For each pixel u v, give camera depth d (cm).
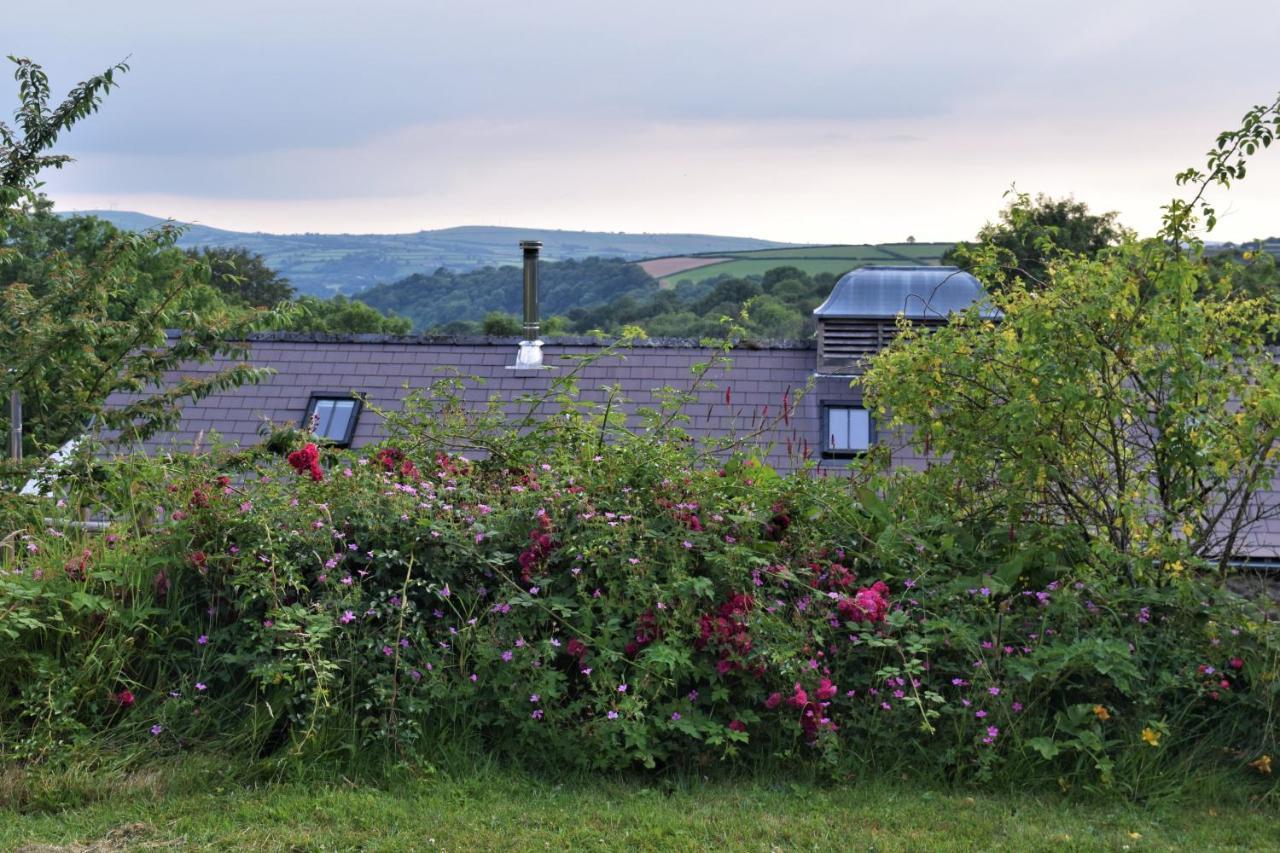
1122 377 603
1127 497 612
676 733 534
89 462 757
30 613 532
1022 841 459
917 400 643
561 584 559
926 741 537
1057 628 569
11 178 1000
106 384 1012
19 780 480
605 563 552
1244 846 462
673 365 1781
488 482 642
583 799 496
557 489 598
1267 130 568
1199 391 589
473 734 529
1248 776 528
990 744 521
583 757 518
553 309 7462
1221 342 595
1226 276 608
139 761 507
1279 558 791
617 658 530
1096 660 532
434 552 559
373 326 7156
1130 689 534
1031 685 541
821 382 1705
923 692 547
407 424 690
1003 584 574
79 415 984
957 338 629
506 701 522
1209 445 593
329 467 688
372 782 503
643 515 590
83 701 519
